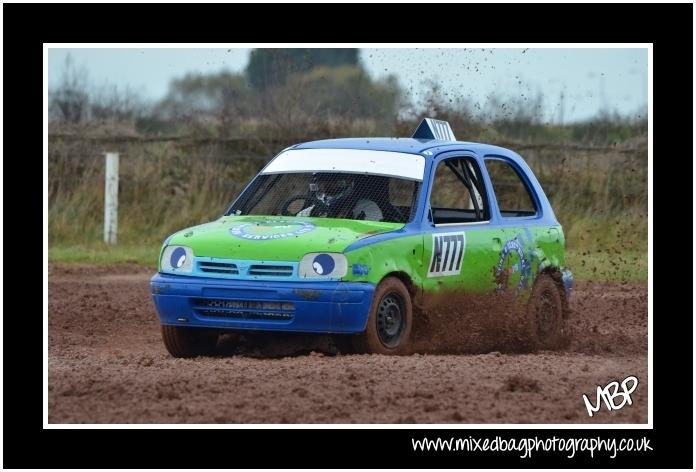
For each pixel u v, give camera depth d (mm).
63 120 58719
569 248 48719
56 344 27969
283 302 22734
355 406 18547
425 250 24469
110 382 20203
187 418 17922
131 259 47875
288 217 25109
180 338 24266
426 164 25781
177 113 61000
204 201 53344
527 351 27422
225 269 23312
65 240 51938
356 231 23656
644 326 31797
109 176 51969
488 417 18281
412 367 21297
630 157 52375
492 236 26391
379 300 23156
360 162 26000
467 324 25500
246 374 20734
